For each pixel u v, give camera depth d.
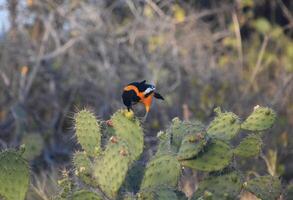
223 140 5.16
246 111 12.87
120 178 4.84
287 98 13.34
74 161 5.41
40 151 11.88
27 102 13.72
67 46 14.00
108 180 4.88
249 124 5.43
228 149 5.15
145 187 5.03
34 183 9.41
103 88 13.70
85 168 5.16
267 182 5.30
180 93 13.43
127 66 14.00
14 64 14.01
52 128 13.23
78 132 5.45
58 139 13.02
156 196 4.82
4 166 5.30
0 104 13.66
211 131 5.41
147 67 13.84
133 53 14.10
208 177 5.26
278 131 11.62
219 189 5.22
